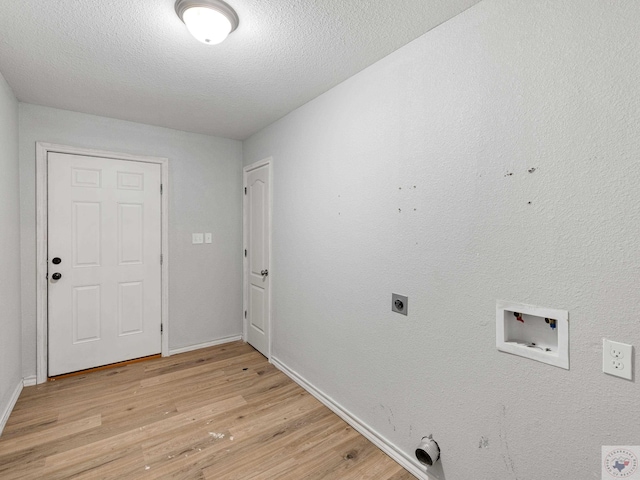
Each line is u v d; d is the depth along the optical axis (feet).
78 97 7.51
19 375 7.59
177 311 10.19
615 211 3.15
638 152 3.01
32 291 8.00
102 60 5.82
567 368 3.50
